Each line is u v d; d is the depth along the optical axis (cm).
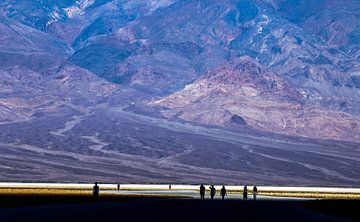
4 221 15675
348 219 19925
